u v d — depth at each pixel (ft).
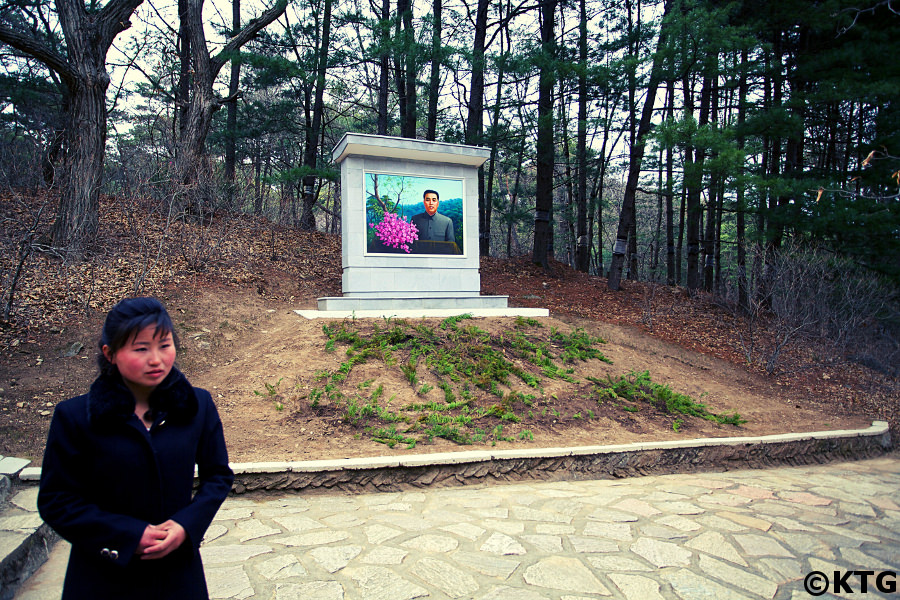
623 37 55.98
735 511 17.30
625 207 56.70
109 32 41.22
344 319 32.78
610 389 29.45
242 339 31.68
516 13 74.43
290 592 11.09
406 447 20.79
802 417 33.22
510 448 21.59
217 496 6.35
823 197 44.78
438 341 30.96
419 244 39.65
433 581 11.75
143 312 6.07
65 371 25.72
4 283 31.45
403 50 48.80
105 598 5.63
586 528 15.21
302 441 20.68
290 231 57.00
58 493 5.63
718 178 44.47
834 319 49.37
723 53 45.21
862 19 51.75
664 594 11.65
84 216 36.22
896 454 31.14
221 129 84.33
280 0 52.03
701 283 83.66
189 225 45.52
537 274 59.21
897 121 48.98
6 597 11.16
